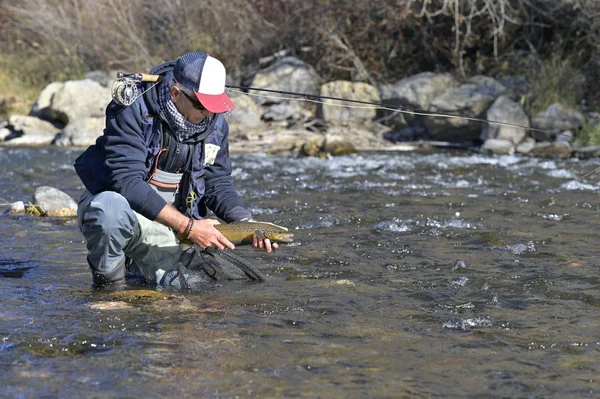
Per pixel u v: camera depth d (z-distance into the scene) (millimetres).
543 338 3514
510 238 5805
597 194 8258
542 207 7348
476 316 3850
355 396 2826
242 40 17906
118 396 2809
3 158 11711
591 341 3479
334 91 15195
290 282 4543
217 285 4453
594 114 14297
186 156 4277
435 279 4594
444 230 6117
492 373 3076
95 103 15211
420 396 2838
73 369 3068
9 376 2990
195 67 4055
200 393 2844
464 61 16578
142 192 4105
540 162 11445
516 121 13531
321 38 17156
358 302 4094
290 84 16078
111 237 4246
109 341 3398
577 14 15664
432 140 14508
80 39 18781
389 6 16406
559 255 5242
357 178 9609
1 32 20188
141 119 4133
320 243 5641
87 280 4535
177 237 4301
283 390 2875
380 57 17141
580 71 15602
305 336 3508
